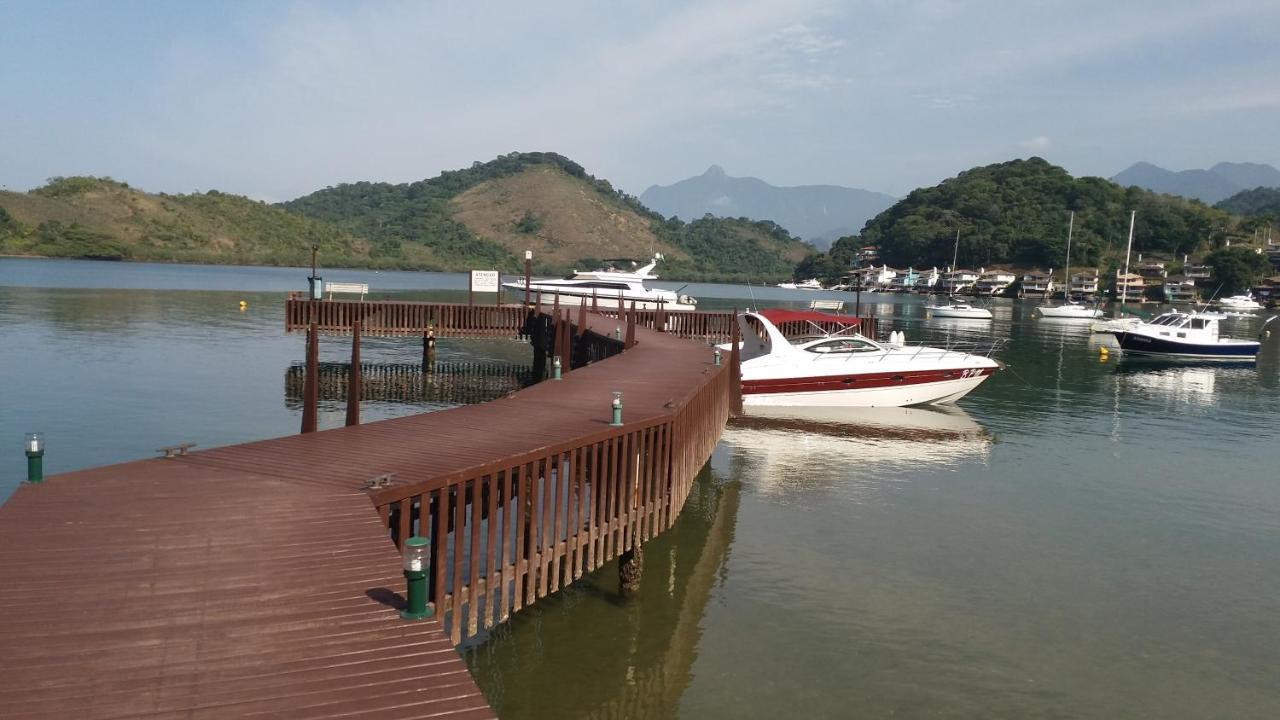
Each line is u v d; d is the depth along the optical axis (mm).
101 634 5844
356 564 7293
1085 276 147625
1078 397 34656
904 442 24469
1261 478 21078
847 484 19500
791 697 9930
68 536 7641
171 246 155125
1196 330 50688
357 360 14195
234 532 7910
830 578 13617
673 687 10047
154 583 6719
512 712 9398
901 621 12086
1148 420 29438
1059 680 10555
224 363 35094
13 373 29766
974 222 189125
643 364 22438
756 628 11703
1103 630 12023
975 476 20578
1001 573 14078
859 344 29469
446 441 11594
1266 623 12430
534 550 10445
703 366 22047
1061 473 21125
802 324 40656
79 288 76938
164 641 5805
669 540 15227
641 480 12836
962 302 129750
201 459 10539
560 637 11188
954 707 9852
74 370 31062
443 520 9344
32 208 145750
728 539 15375
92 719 4820
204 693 5180
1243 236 164125
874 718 9555
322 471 9961
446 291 104812
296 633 6035
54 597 6371
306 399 13195
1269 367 48406
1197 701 10180
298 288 93750
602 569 13648
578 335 33156
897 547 15188
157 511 8430
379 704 5191
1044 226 173625
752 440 24172
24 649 5570
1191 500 18875
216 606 6387
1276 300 134750
